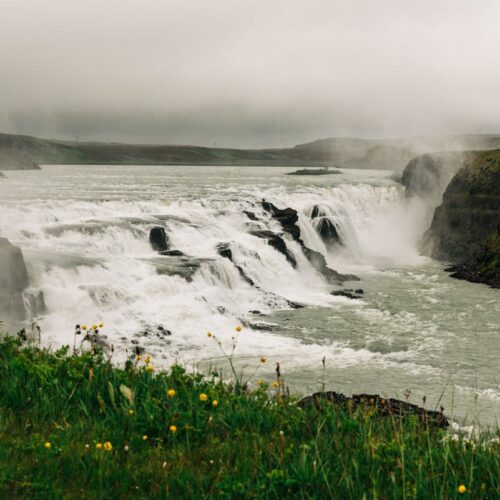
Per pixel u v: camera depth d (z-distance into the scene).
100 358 10.31
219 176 112.00
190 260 34.03
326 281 41.28
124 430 7.96
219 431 8.20
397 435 7.77
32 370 9.27
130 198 48.28
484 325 29.69
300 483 6.47
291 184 74.69
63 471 6.63
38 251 31.61
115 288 28.08
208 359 23.08
